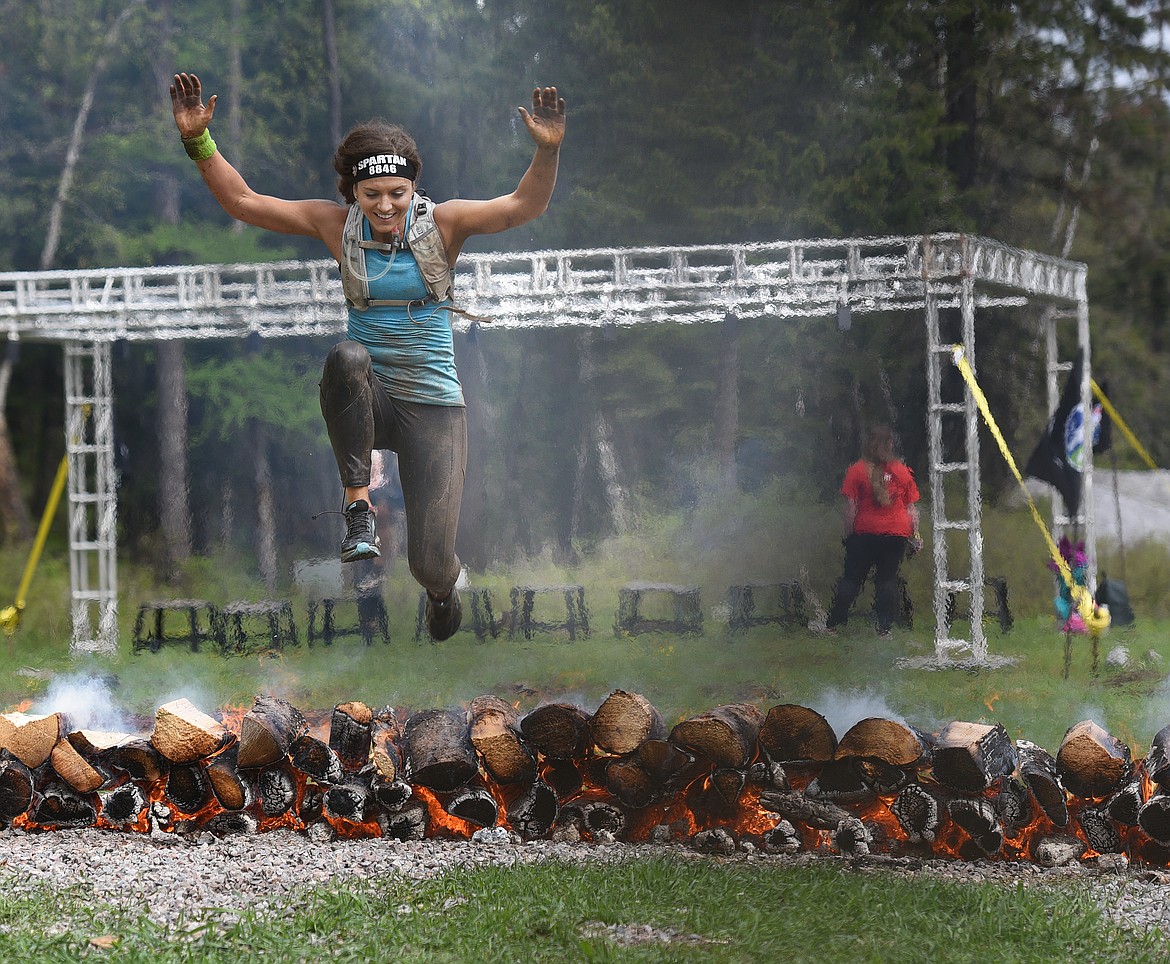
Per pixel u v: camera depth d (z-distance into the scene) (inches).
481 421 1610.5
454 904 321.1
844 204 1547.7
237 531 1761.8
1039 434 1705.2
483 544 1514.5
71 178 1624.0
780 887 334.6
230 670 802.8
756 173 1576.0
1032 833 385.1
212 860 381.4
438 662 796.0
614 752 398.3
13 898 330.3
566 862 363.3
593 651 831.7
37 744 421.1
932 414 817.5
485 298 880.3
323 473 1772.9
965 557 1146.0
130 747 418.0
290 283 898.7
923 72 1720.0
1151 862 377.1
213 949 285.0
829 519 1221.7
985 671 750.5
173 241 1577.3
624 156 1648.6
